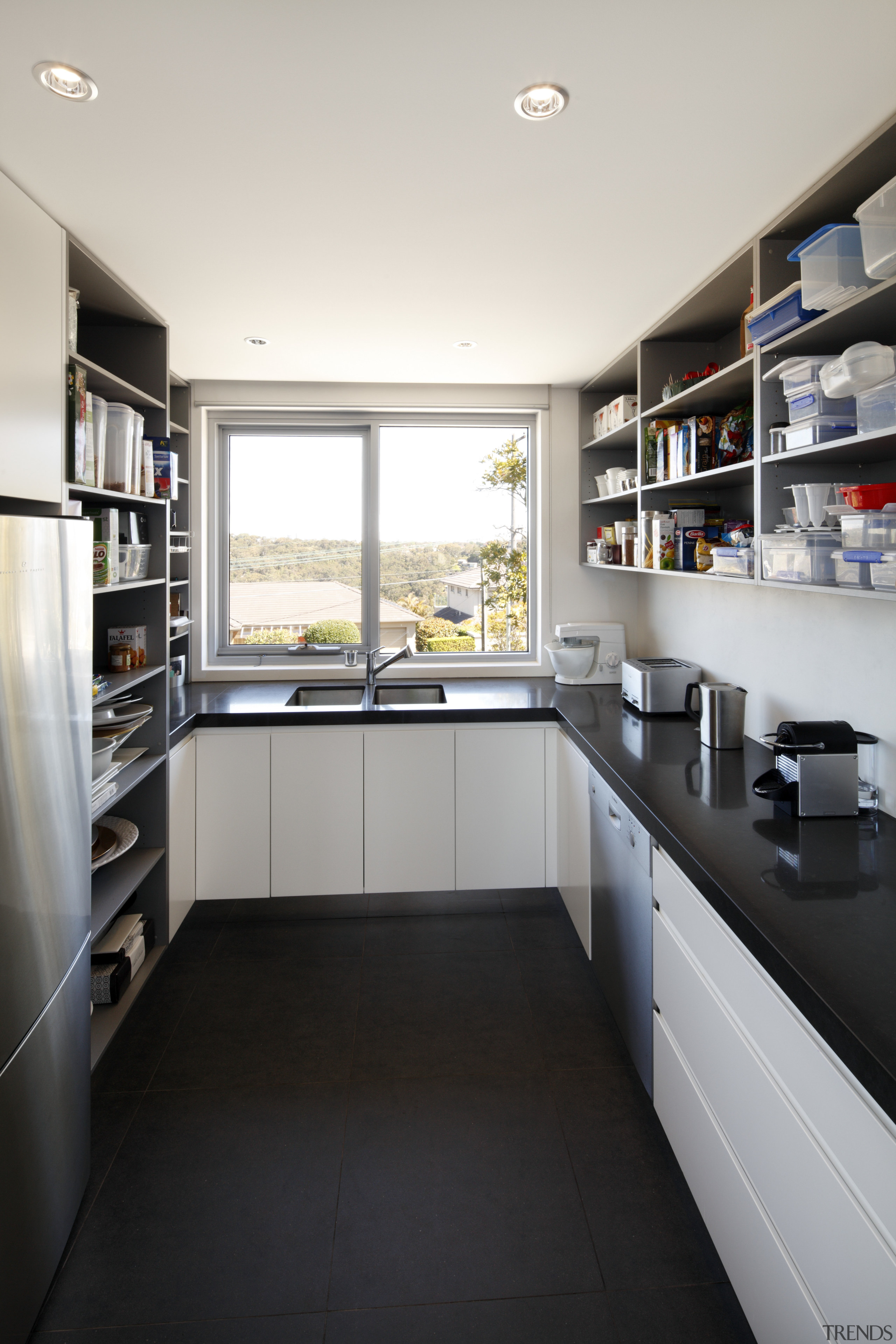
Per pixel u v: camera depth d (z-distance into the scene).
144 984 2.61
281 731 3.20
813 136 1.64
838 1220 1.09
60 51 1.35
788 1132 1.24
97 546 2.31
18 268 1.74
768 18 1.28
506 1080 2.24
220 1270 1.63
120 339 2.81
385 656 4.00
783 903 1.43
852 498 1.65
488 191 1.87
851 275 1.61
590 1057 2.35
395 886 3.28
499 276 2.42
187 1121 2.08
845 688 2.18
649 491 3.03
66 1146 1.64
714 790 2.12
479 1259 1.65
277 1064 2.33
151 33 1.31
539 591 4.03
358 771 3.23
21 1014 1.42
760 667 2.70
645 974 2.05
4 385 1.67
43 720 1.51
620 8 1.25
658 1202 1.80
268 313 2.76
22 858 1.42
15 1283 1.39
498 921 3.33
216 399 3.77
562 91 1.48
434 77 1.43
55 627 1.56
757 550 2.06
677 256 2.27
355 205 1.94
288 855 3.24
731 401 2.67
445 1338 1.48
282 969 2.92
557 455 3.92
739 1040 1.43
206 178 1.80
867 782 1.94
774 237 2.07
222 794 3.21
